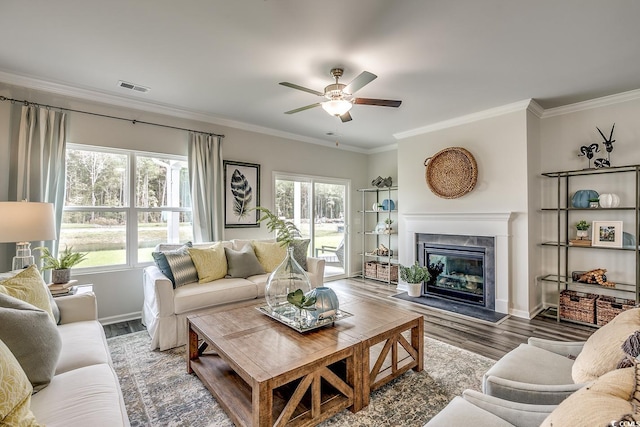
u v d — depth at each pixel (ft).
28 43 8.13
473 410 3.98
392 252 19.72
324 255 19.11
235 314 8.04
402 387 7.31
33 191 10.12
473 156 13.66
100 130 11.59
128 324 11.55
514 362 5.32
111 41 8.04
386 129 16.10
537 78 10.16
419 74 9.86
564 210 12.49
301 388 5.59
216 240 13.82
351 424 6.07
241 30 7.55
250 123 15.14
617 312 10.70
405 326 7.51
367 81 8.07
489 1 6.46
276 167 16.66
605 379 2.63
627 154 11.51
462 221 13.96
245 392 6.51
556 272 13.11
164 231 13.15
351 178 20.44
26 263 8.21
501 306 12.75
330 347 6.15
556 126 13.04
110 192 12.02
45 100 10.61
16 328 4.41
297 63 9.18
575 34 7.66
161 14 6.93
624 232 11.56
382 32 7.59
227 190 14.74
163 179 13.19
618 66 9.35
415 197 16.08
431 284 15.48
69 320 7.27
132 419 6.21
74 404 4.18
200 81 10.43
